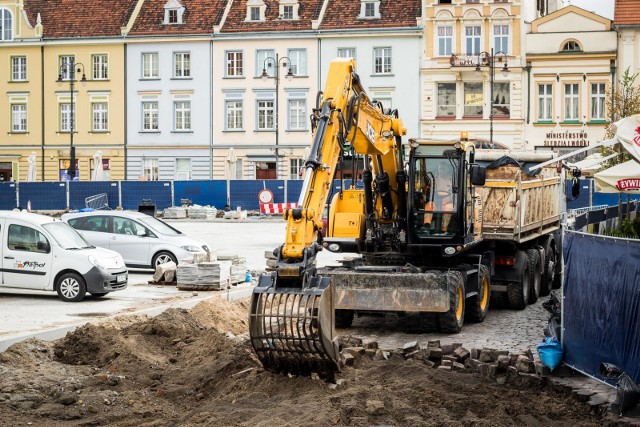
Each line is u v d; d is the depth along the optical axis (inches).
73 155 2470.5
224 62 2610.7
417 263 703.1
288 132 2578.7
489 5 2422.5
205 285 836.6
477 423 394.0
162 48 2645.2
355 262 714.8
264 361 458.0
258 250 1312.7
